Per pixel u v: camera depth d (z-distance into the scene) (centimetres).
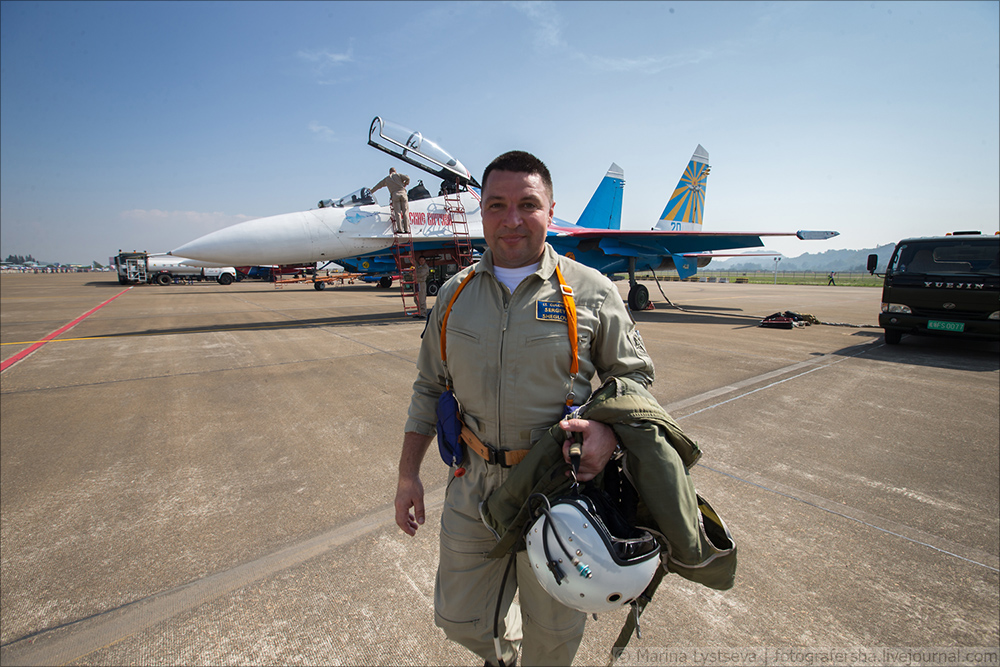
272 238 1070
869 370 621
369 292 2431
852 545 242
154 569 227
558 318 132
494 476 140
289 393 521
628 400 120
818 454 355
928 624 190
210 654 179
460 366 139
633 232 1315
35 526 264
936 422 423
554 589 115
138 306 1581
